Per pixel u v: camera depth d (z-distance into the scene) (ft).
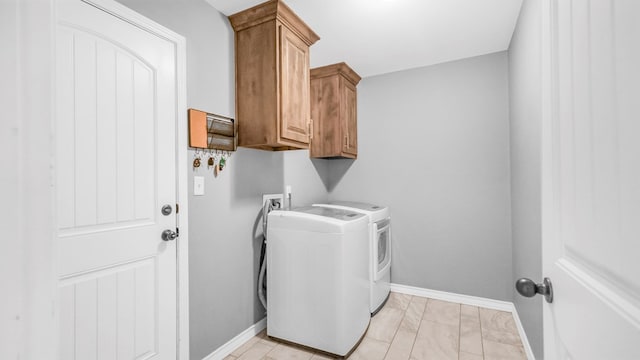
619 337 1.35
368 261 7.16
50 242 0.94
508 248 8.22
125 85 4.47
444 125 9.14
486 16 6.57
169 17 5.09
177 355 5.14
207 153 5.85
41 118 0.92
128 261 4.48
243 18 6.29
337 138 9.36
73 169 3.89
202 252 5.69
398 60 9.02
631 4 1.26
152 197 4.83
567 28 1.94
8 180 0.85
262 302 7.02
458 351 6.17
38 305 0.91
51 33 0.96
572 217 1.90
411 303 8.71
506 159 8.28
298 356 6.04
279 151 8.20
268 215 6.78
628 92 1.28
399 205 9.79
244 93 6.48
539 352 5.15
